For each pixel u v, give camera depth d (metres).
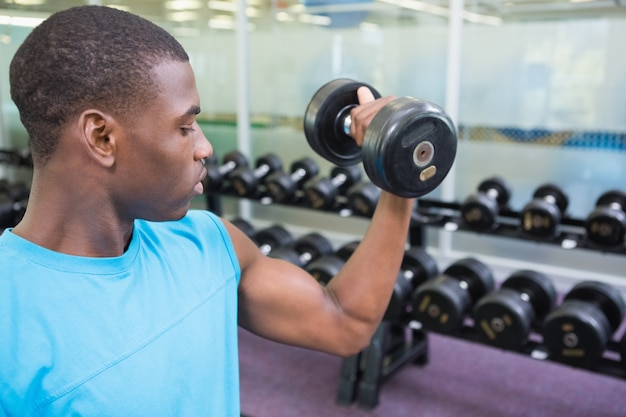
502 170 3.84
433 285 2.17
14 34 4.74
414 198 0.72
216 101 4.67
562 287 3.60
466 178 3.98
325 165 4.46
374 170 0.67
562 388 2.46
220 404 0.62
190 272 0.62
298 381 2.52
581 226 2.67
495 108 3.78
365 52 4.10
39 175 0.53
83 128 0.50
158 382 0.55
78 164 0.51
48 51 0.48
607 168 3.50
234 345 0.66
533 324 2.34
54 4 4.28
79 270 0.53
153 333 0.56
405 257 2.45
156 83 0.51
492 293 2.11
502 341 2.05
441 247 3.98
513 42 3.63
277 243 2.86
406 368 2.63
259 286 0.71
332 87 0.81
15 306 0.50
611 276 3.55
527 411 2.30
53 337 0.50
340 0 4.11
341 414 2.28
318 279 2.28
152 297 0.58
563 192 3.01
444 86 3.86
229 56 4.52
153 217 0.57
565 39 3.47
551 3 3.46
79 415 0.50
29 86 0.49
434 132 0.68
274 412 2.29
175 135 0.53
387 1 3.93
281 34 4.38
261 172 3.64
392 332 2.56
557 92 3.56
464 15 3.73
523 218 2.57
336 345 0.75
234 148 4.68
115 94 0.49
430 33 3.83
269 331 0.74
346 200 3.34
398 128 0.65
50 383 0.49
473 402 2.37
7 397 0.48
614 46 3.34
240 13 4.33
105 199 0.54
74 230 0.54
